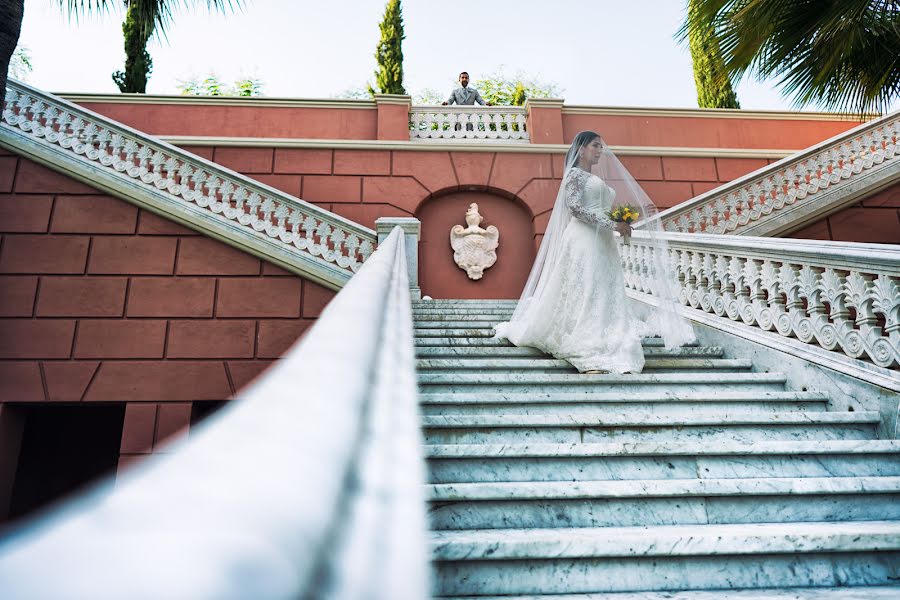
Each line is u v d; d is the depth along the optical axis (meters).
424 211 9.77
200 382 6.84
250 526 0.25
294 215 7.38
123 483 0.31
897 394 3.16
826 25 5.99
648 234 4.64
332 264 7.19
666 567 2.03
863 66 6.57
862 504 2.47
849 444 2.81
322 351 0.68
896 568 2.08
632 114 10.34
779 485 2.44
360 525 0.44
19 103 7.57
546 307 4.45
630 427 3.16
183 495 0.27
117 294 7.05
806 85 6.81
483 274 9.57
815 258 3.93
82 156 7.43
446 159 9.83
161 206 7.26
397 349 1.21
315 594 0.27
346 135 9.92
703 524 2.39
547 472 2.72
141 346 6.90
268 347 7.00
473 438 3.10
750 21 6.29
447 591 1.95
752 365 4.50
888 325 3.33
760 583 2.02
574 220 4.49
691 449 2.76
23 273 7.02
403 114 9.99
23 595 0.15
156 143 7.46
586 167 4.70
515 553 1.98
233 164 9.38
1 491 6.45
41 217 7.23
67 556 0.19
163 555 0.20
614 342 4.13
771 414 3.21
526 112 10.33
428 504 2.36
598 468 2.74
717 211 8.17
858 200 8.68
